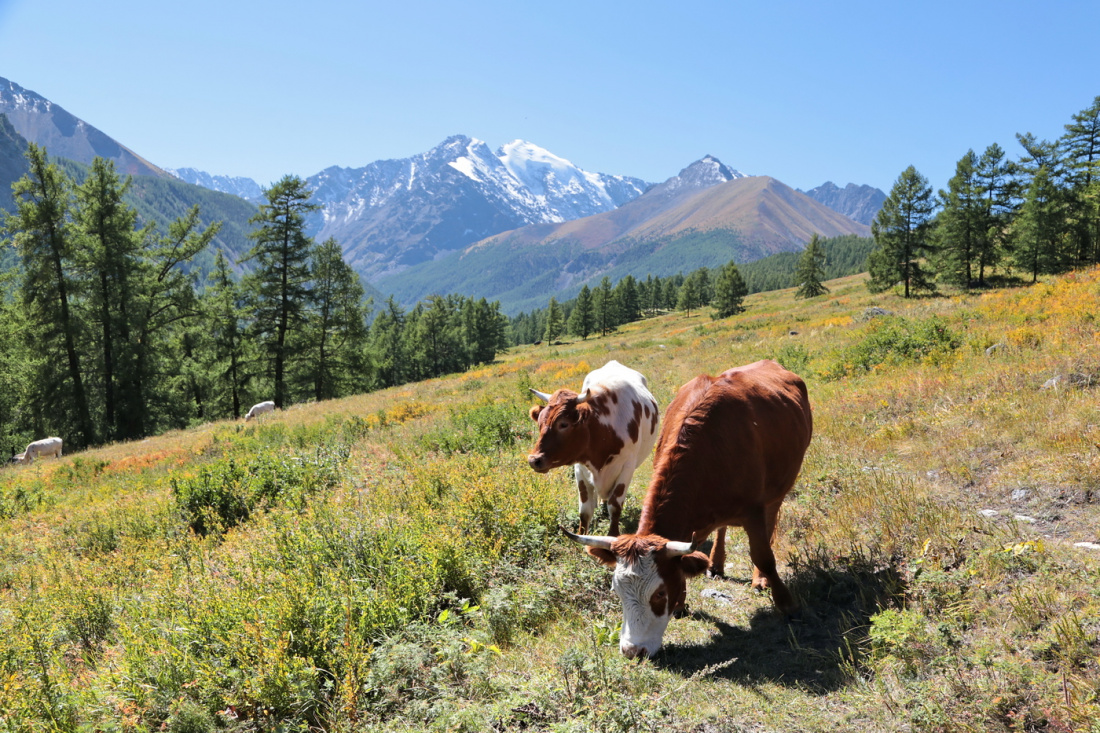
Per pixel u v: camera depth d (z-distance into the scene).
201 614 4.78
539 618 5.07
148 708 4.04
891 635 3.99
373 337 103.69
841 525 5.99
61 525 12.29
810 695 3.87
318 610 4.56
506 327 159.50
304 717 3.87
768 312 72.44
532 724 3.74
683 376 18.48
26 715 4.07
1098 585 4.05
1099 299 13.02
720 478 4.61
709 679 4.11
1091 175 62.25
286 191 45.03
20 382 40.38
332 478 11.03
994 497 5.84
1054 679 3.40
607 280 127.81
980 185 64.69
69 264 39.06
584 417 6.42
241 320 51.34
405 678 4.12
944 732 3.29
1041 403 7.30
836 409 9.91
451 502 7.29
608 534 6.91
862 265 194.50
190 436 27.17
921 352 12.34
